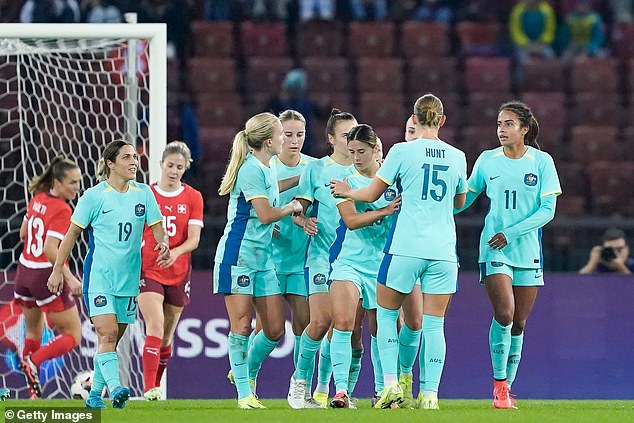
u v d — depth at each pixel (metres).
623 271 41.19
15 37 36.56
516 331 30.83
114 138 42.66
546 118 62.28
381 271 26.97
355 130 28.05
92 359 38.78
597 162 59.62
